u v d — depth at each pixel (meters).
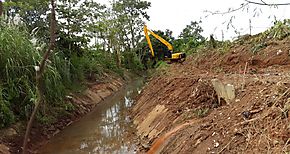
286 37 11.20
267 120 4.76
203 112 7.46
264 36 11.90
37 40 13.02
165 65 22.86
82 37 19.11
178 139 6.74
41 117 11.55
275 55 9.91
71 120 13.62
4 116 9.67
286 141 4.12
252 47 11.51
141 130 10.57
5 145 8.98
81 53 20.61
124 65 40.06
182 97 9.30
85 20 19.17
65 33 18.02
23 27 12.50
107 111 16.30
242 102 6.02
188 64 19.08
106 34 31.62
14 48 10.49
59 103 13.55
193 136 6.18
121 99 20.34
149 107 12.02
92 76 23.30
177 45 34.47
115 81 27.98
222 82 7.63
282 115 4.52
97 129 12.35
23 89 10.49
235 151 4.75
